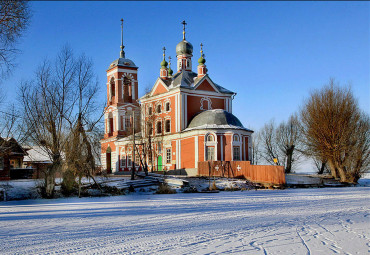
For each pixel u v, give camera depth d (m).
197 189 37.88
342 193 32.88
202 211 19.64
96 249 10.72
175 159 53.72
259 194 32.38
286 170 72.25
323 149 50.94
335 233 12.77
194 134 50.47
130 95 67.75
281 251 10.21
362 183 53.19
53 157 31.69
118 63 66.69
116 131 65.44
